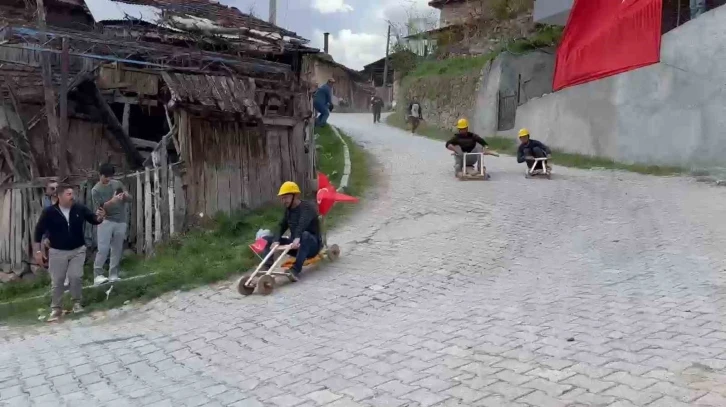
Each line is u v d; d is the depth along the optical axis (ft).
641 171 51.44
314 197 47.60
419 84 105.70
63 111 36.91
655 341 17.34
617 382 14.78
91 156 46.98
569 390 14.62
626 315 19.95
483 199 43.83
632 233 32.30
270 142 46.62
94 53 39.81
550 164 59.72
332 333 21.54
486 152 51.37
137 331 24.70
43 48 35.99
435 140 82.64
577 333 18.60
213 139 42.27
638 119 54.34
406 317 22.36
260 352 20.47
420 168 58.29
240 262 31.63
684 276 24.07
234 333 22.79
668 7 58.85
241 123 44.19
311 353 19.61
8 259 37.78
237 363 19.66
